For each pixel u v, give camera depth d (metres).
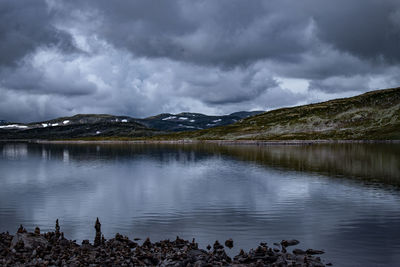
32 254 20.06
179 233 26.62
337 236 25.16
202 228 27.83
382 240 24.08
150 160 98.56
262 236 25.56
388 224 27.91
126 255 20.38
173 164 84.94
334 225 27.94
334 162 78.50
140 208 35.34
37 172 69.75
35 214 33.12
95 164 88.00
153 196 42.06
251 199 39.09
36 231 24.39
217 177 58.62
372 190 42.78
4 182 55.03
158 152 137.62
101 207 36.00
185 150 149.38
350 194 40.50
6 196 42.59
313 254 21.62
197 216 31.69
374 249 22.38
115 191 45.94
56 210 34.75
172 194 43.25
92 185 51.38
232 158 99.56
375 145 153.25
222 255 20.73
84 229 28.02
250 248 23.05
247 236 25.61
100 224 27.92
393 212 31.64
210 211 33.56
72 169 75.50
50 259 19.47
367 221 28.91
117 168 76.88
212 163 85.56
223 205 36.22
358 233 25.73
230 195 41.81
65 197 41.84
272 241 24.45
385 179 51.66
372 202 35.94
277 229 27.17
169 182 53.78
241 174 61.91
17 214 33.12
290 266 19.08
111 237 25.81
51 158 113.00
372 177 53.88
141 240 24.97
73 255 20.50
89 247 22.28
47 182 54.84
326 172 61.03
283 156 101.06
